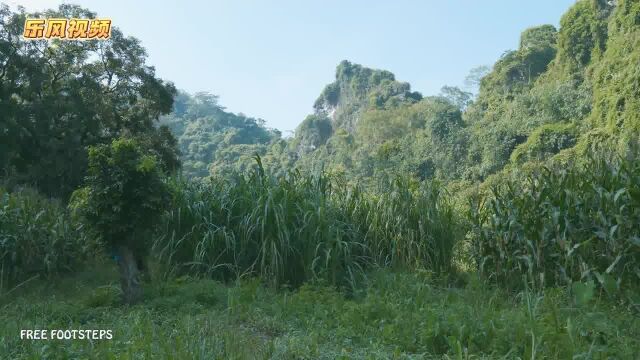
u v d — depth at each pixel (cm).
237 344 534
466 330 562
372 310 688
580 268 782
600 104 4347
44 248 1055
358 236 1071
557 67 6456
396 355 515
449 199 1112
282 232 973
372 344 555
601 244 799
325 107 12825
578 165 921
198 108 13275
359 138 8412
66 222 1136
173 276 968
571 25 6225
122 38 2791
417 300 736
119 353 511
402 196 1075
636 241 726
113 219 788
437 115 6744
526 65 7525
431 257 1040
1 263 991
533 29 8312
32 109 2416
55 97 2505
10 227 1012
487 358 502
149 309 763
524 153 4716
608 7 5981
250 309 737
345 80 12375
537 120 5325
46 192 2564
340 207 1107
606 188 826
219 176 1148
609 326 577
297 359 522
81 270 1147
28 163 2552
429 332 564
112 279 1044
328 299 791
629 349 511
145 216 815
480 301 751
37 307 756
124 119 2886
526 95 5953
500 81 7694
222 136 11469
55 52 2680
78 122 2519
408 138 7044
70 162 2497
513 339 543
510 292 870
